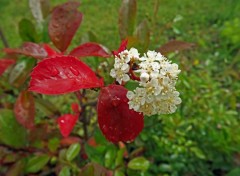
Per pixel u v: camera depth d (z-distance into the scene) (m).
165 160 0.37
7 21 0.60
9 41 0.56
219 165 0.38
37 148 0.32
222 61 0.52
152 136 0.36
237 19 0.53
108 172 0.26
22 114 0.29
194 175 0.38
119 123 0.20
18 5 0.64
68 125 0.26
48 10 0.31
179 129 0.37
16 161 0.31
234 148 0.37
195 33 0.56
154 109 0.19
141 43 0.25
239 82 0.48
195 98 0.39
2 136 0.31
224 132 0.37
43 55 0.26
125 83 0.21
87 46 0.24
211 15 0.59
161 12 0.55
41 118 0.38
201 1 0.61
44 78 0.19
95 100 0.31
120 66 0.19
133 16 0.26
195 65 0.48
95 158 0.29
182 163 0.37
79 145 0.30
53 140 0.31
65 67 0.19
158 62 0.20
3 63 0.30
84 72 0.20
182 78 0.28
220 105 0.39
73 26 0.26
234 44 0.54
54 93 0.19
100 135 0.29
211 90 0.41
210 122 0.39
